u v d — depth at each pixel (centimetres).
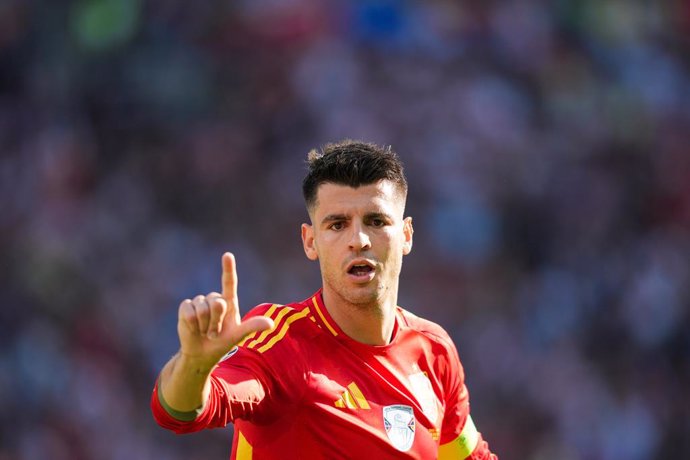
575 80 5850
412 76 5469
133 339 4447
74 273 4591
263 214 5053
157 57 5569
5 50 5506
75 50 5566
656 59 6097
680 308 5106
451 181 5106
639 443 4641
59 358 4303
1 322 4400
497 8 5888
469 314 4822
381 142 5228
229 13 5681
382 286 1272
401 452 1270
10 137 5244
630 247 5294
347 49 5575
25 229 4744
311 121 5300
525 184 5309
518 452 4497
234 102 5475
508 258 5100
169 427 1117
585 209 5356
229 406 1162
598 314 5041
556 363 4747
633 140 5747
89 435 4119
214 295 1064
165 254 4753
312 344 1279
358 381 1279
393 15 5656
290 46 5575
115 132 5400
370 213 1261
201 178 5159
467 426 1425
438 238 4956
